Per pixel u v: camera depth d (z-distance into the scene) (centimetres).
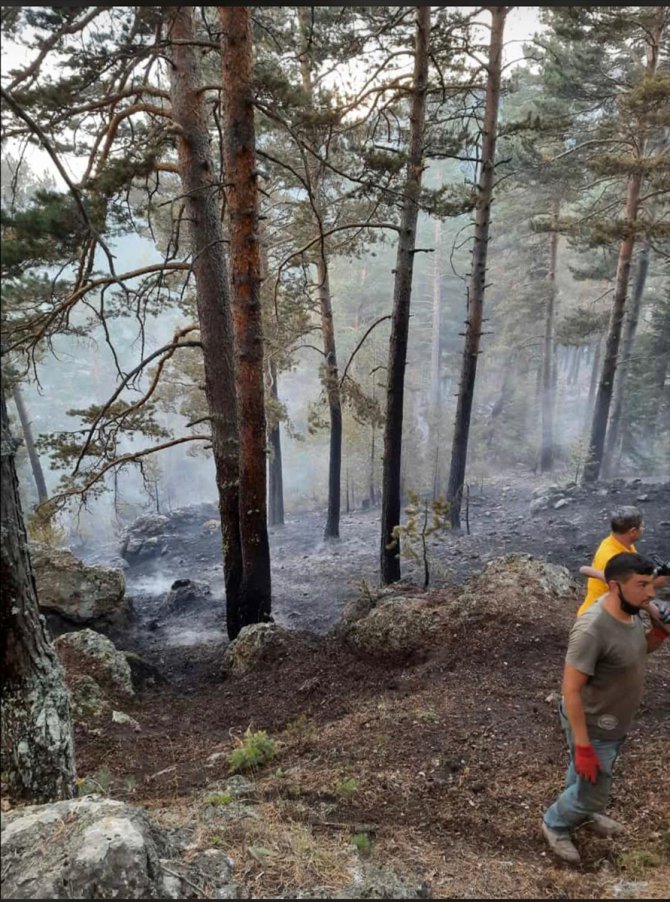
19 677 310
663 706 490
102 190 621
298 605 1375
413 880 301
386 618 708
